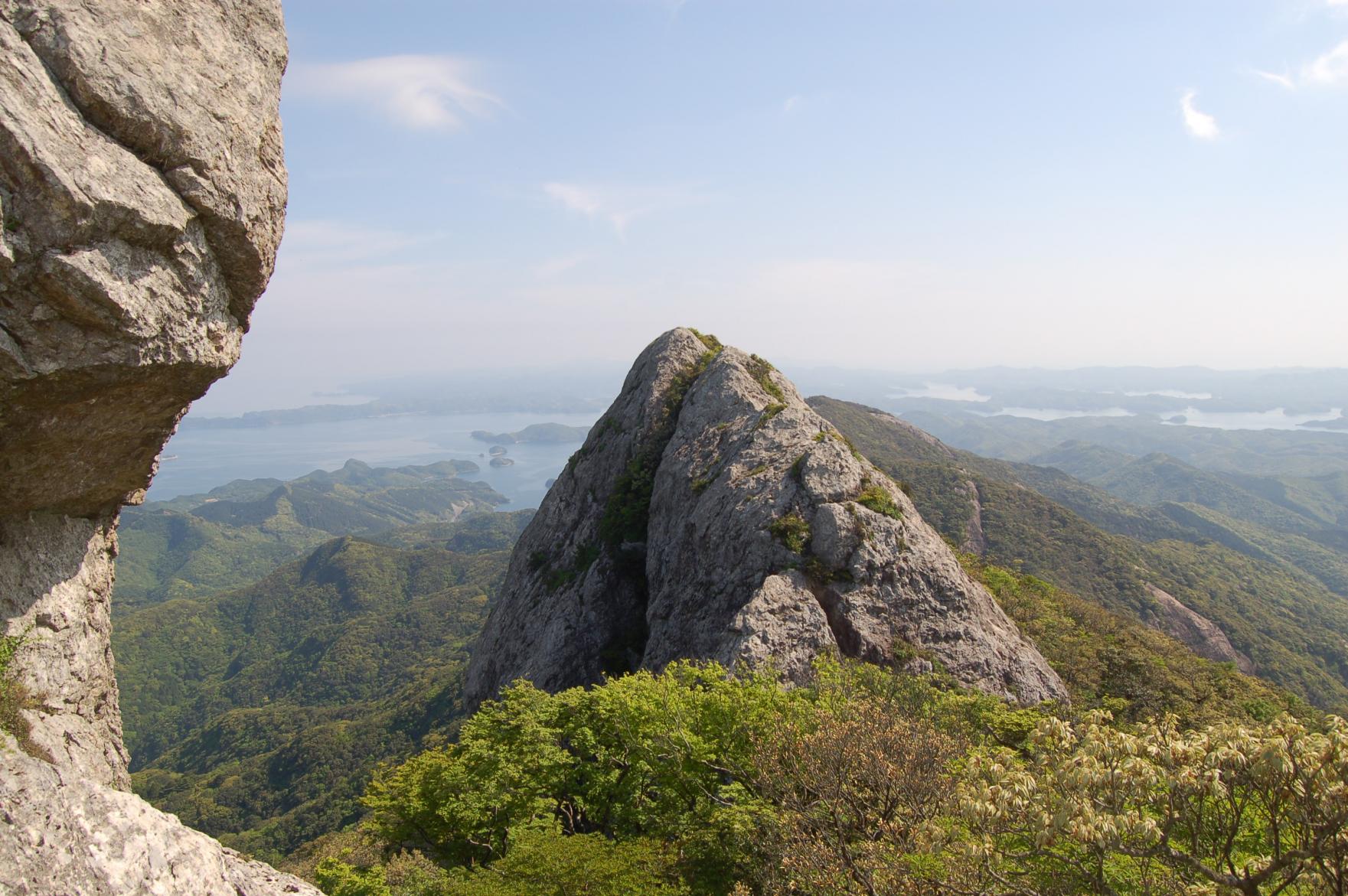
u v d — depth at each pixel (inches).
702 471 1467.8
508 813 715.4
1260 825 382.3
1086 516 7017.7
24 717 333.1
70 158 280.4
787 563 1148.5
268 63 376.8
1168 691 1461.6
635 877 539.2
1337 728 319.0
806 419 1451.8
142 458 400.5
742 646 1013.8
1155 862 391.2
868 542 1154.0
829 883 464.1
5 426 310.3
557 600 1621.6
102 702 425.1
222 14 351.6
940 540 1283.2
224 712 5639.8
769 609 1062.4
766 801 602.5
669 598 1327.5
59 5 286.8
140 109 300.2
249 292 380.5
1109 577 3659.0
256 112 361.7
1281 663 3280.0
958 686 1040.2
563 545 1797.5
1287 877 345.4
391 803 770.8
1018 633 1236.5
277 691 5856.3
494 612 1898.4
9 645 350.3
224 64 344.5
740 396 1608.0
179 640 6860.2
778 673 938.7
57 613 385.1
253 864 378.3
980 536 3991.1
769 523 1207.6
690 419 1638.8
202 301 344.8
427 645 5994.1
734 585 1189.7
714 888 569.6
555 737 795.4
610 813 729.6
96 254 290.4
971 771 415.5
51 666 375.2
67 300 287.4
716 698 719.1
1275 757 317.7
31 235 276.4
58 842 265.7
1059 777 372.2
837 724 564.4
